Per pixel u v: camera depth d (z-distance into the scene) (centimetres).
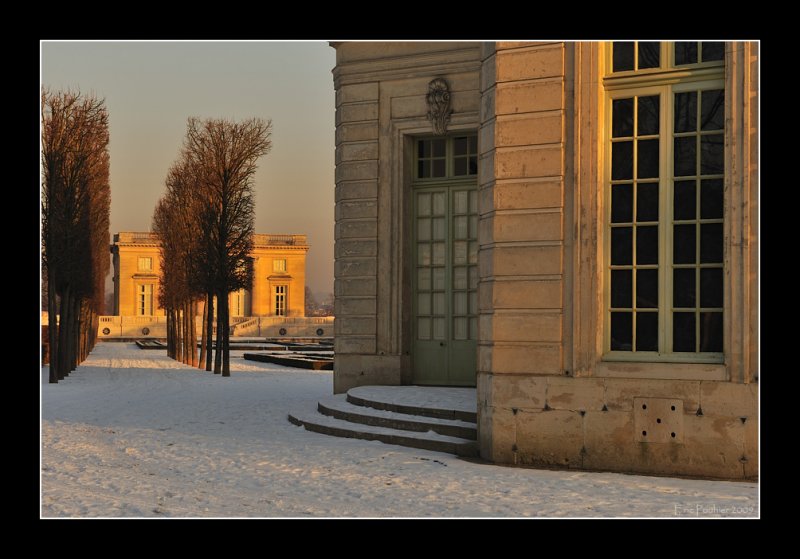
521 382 1058
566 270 1045
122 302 9012
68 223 2622
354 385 1661
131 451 1194
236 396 2050
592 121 1037
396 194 1641
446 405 1273
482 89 1123
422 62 1619
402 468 1030
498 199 1074
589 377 1027
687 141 1010
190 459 1124
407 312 1642
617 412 1012
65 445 1234
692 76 1005
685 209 1009
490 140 1092
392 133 1645
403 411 1298
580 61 1042
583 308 1034
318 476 988
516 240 1066
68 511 794
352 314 1666
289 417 1534
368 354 1652
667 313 1012
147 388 2331
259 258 9338
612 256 1039
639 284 1026
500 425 1066
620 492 882
